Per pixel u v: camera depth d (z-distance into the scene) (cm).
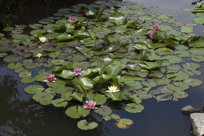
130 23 409
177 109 264
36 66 320
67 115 251
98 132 237
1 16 455
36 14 466
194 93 284
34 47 362
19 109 264
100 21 435
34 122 249
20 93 284
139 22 429
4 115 259
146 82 291
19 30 406
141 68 312
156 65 311
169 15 457
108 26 414
